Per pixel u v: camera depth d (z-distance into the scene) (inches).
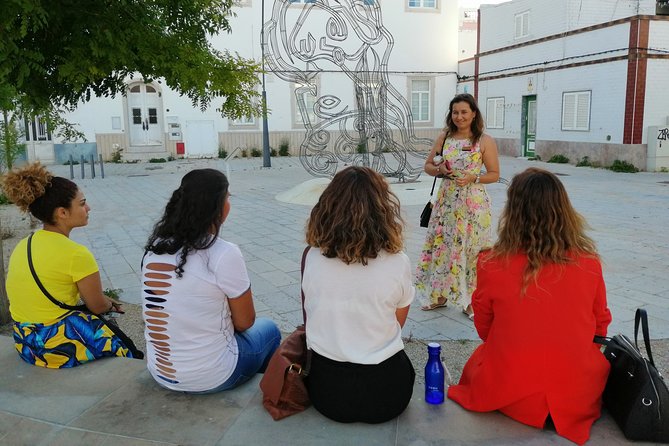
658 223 322.3
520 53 761.6
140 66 163.5
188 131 847.7
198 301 97.3
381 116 495.8
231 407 104.7
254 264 246.7
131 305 195.8
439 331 168.7
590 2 674.2
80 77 144.3
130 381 115.1
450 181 173.8
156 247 96.7
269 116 873.5
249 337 113.3
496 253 96.3
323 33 864.3
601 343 99.8
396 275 90.6
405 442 93.3
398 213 93.0
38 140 780.6
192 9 170.4
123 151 820.6
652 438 91.2
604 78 623.8
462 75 924.0
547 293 91.7
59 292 117.5
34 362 121.7
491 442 92.9
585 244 93.6
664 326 170.2
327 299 91.4
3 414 104.7
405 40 909.8
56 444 97.3
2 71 132.4
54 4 137.9
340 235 87.7
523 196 93.7
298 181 561.3
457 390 107.3
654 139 587.5
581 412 94.5
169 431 98.3
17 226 338.0
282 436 95.7
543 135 730.2
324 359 94.9
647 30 577.6
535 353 92.9
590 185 493.0
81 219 117.4
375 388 93.7
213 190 96.7
